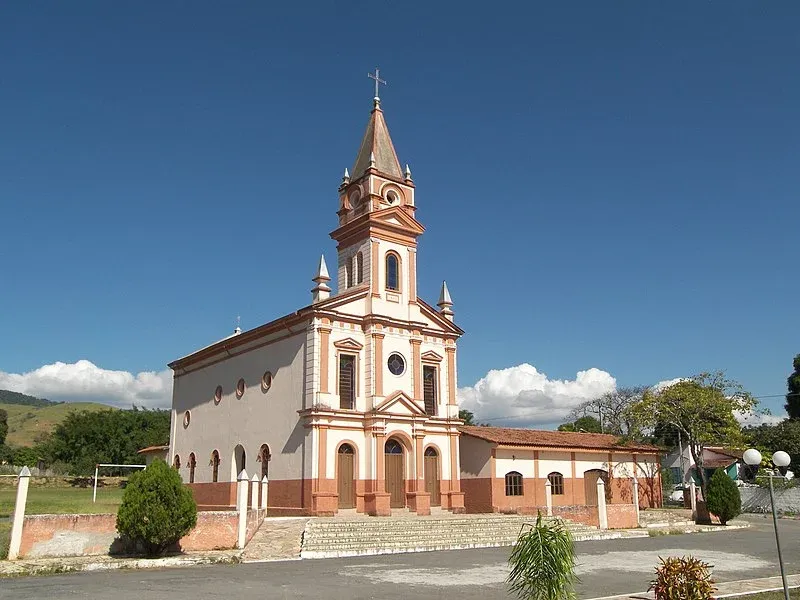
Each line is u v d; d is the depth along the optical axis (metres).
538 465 43.22
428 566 22.67
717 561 24.86
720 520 41.72
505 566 22.69
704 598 14.02
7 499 45.41
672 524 38.81
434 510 38.69
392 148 43.00
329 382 36.19
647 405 48.28
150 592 16.88
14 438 130.62
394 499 37.22
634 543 30.94
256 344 41.31
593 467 46.12
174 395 50.59
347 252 41.41
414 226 41.22
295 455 36.09
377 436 36.38
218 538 25.28
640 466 48.81
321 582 18.98
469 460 42.47
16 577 19.41
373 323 37.97
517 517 35.66
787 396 66.94
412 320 39.94
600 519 36.12
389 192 41.19
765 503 52.03
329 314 36.66
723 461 66.12
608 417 75.69
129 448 86.31
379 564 23.16
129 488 23.12
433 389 41.00
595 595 17.45
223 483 42.28
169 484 23.42
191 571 20.98
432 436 39.69
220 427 43.78
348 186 42.12
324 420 35.41
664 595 14.20
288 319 37.53
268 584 18.48
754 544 30.66
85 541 22.94
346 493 35.78
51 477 69.62
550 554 12.25
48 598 15.94
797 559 25.56
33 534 22.06
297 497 35.41
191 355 47.62
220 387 44.59
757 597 16.86
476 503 41.56
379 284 39.28
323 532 28.34
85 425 86.88
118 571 20.83
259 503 37.09
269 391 39.28
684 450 69.31
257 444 39.59
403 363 39.25
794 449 57.69
